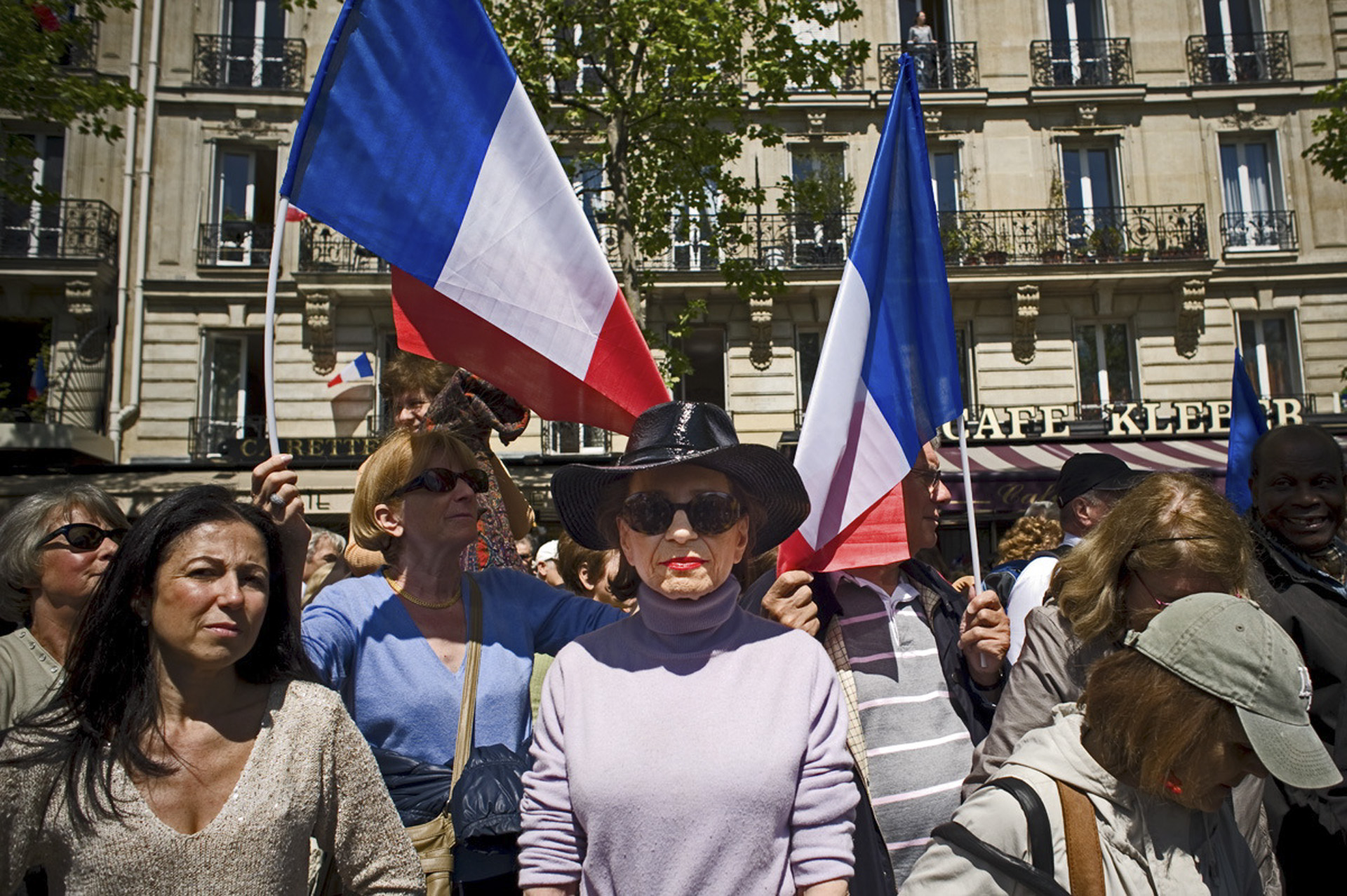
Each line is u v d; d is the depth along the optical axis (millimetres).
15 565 2551
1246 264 16047
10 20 10445
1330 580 2836
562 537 4000
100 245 15344
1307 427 3143
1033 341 15781
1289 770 1423
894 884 2260
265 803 1730
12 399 15539
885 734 2562
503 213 2670
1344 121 12477
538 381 2756
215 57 16266
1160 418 14891
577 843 1888
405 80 2631
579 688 1993
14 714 2393
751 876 1763
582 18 11094
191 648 1738
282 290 15648
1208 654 1516
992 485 12672
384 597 2416
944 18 17000
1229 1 17094
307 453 14914
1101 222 16219
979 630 2541
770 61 11383
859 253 2859
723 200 15883
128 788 1683
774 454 2039
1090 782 1609
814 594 2709
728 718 1881
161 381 15422
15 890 1760
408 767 2197
